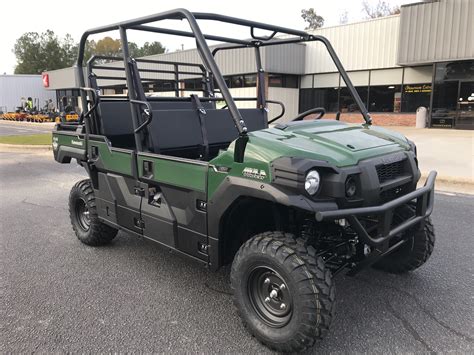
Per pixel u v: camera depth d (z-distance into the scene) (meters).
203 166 2.90
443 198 6.46
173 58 23.62
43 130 23.88
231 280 2.81
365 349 2.68
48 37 75.69
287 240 2.55
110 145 3.87
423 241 3.49
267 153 2.54
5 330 2.95
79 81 4.19
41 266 4.08
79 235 4.66
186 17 2.91
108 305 3.29
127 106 4.30
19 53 76.06
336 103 21.12
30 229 5.28
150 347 2.73
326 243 2.98
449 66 16.84
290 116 22.14
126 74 3.54
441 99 17.31
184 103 4.20
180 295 3.45
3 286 3.65
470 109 16.66
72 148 4.45
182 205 3.15
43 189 7.74
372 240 2.57
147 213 3.49
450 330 2.89
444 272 3.79
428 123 17.84
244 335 2.86
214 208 2.86
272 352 2.66
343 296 3.36
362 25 19.52
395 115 19.09
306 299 2.40
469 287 3.51
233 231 3.03
